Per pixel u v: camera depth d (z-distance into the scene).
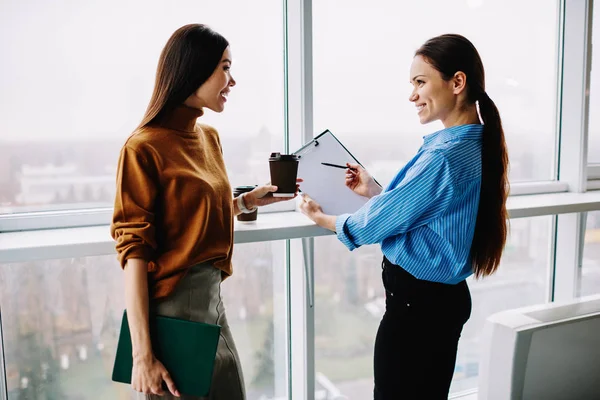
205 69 1.16
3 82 1.47
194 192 1.15
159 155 1.12
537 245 2.39
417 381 1.42
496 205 1.36
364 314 2.06
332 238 1.96
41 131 1.52
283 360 1.97
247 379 1.92
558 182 2.34
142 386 1.08
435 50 1.36
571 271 2.37
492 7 2.13
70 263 1.60
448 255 1.34
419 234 1.36
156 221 1.16
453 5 2.05
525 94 2.27
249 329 1.90
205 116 1.72
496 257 1.40
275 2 1.77
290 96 1.80
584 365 1.88
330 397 2.04
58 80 1.52
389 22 1.93
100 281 1.65
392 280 1.43
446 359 1.43
